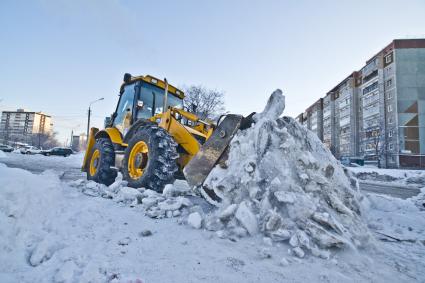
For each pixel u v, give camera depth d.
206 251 1.58
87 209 2.39
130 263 1.37
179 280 1.23
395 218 2.87
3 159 13.66
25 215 1.75
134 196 2.84
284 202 1.94
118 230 1.89
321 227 1.73
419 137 30.66
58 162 15.65
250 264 1.43
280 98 2.71
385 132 31.75
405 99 31.50
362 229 1.93
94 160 5.15
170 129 3.58
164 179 3.08
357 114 39.31
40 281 1.18
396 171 15.45
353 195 2.28
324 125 48.22
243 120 2.55
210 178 2.39
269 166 2.22
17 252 1.42
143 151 3.55
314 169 2.23
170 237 1.80
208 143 2.63
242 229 1.84
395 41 32.56
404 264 1.60
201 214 2.24
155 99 4.93
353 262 1.56
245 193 2.14
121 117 5.11
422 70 31.58
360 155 37.78
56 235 1.70
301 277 1.33
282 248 1.65
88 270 1.25
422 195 5.81
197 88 22.38
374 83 35.00
